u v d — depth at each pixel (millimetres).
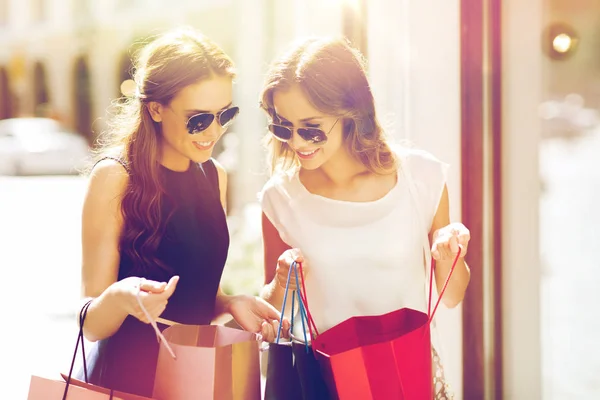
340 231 2598
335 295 2592
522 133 3822
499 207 3787
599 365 3957
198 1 18062
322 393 2145
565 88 4027
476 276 3795
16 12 26719
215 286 2611
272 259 2793
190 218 2527
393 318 2354
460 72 3727
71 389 2182
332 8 4348
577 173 4547
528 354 3850
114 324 2268
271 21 11102
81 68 24969
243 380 2162
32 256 9320
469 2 3703
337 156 2621
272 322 2531
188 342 2385
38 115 26188
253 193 10656
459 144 3752
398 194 2615
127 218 2414
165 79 2418
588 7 3945
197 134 2434
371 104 2568
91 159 2637
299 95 2439
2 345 5840
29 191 15359
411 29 3744
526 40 3793
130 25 22672
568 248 4594
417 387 2150
